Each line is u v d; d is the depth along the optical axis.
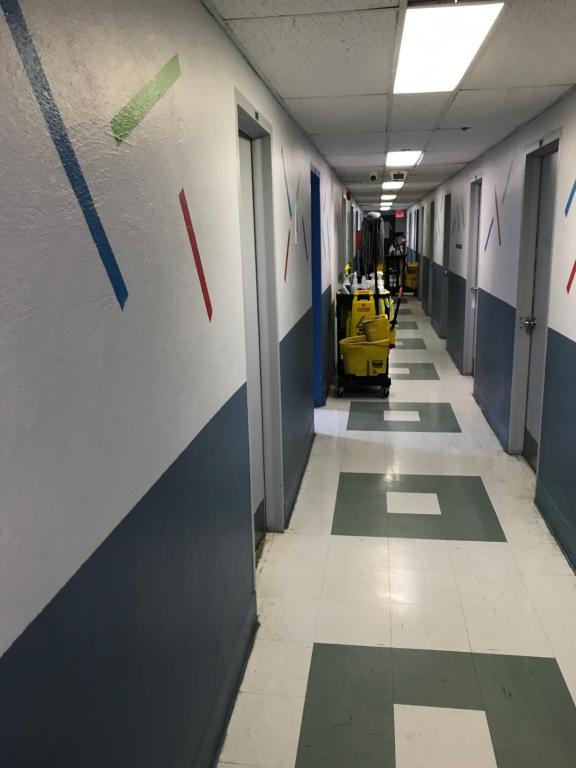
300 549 3.15
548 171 3.82
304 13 1.92
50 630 0.95
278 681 2.25
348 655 2.38
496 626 2.52
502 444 4.57
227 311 2.09
